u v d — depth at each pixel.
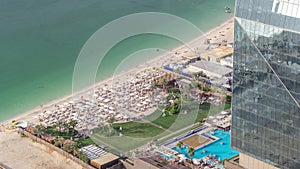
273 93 155.00
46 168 193.00
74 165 193.62
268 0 148.25
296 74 147.62
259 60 155.00
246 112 164.50
